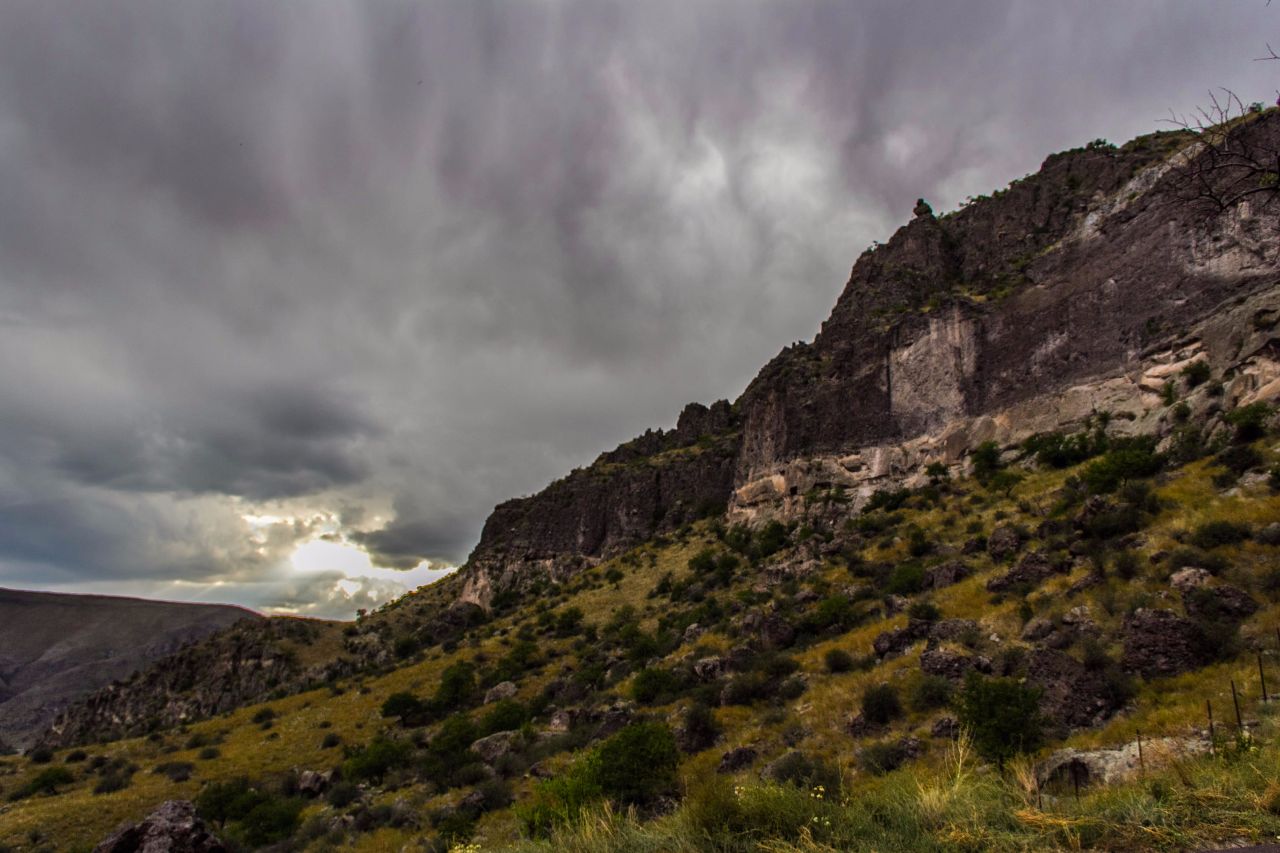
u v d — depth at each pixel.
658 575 94.31
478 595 132.75
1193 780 8.69
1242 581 24.98
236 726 74.19
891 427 81.62
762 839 8.07
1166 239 61.28
